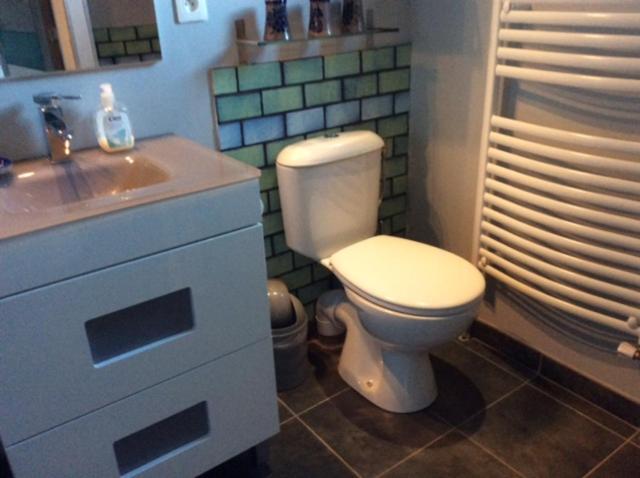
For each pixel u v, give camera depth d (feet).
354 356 5.91
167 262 3.68
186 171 4.02
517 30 4.86
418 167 6.79
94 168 4.39
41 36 4.26
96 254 3.38
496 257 5.73
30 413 3.46
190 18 4.86
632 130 4.48
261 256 4.14
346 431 5.36
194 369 4.11
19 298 3.20
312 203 5.50
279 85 5.51
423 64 6.28
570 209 4.83
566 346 5.67
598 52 4.52
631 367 5.18
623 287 4.72
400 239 5.78
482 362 6.25
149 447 4.29
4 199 3.89
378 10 5.99
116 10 4.50
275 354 5.70
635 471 4.80
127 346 3.81
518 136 5.33
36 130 4.49
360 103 6.18
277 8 5.07
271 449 5.18
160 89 4.94
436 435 5.27
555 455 4.99
